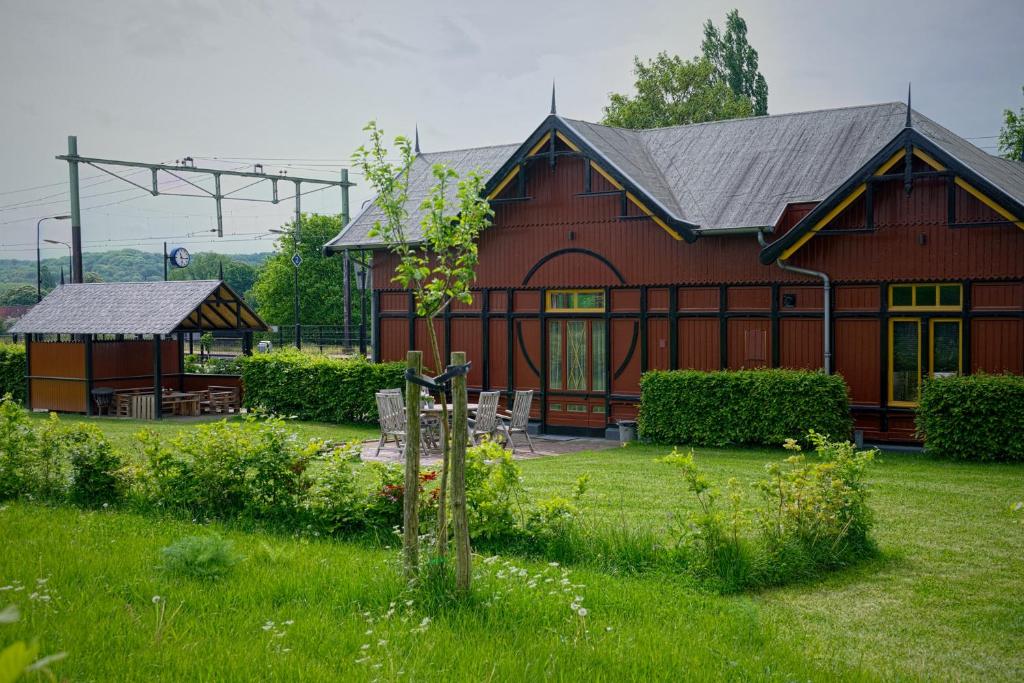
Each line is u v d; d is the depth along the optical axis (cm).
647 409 2012
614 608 759
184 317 2616
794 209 2005
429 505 1014
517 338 2362
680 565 901
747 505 1217
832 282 1939
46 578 756
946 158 1755
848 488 981
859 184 1833
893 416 1889
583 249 2239
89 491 1212
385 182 835
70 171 3966
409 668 588
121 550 885
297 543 967
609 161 2102
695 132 2447
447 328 2466
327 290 7812
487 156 2658
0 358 3122
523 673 591
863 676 643
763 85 6631
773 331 2003
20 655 219
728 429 1911
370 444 2012
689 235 2022
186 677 561
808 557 922
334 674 579
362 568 834
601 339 2244
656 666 624
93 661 577
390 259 2572
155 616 670
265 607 718
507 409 2373
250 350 2919
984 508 1231
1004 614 800
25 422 1282
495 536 962
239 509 1112
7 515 1073
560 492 1330
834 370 1945
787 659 668
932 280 1839
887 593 860
